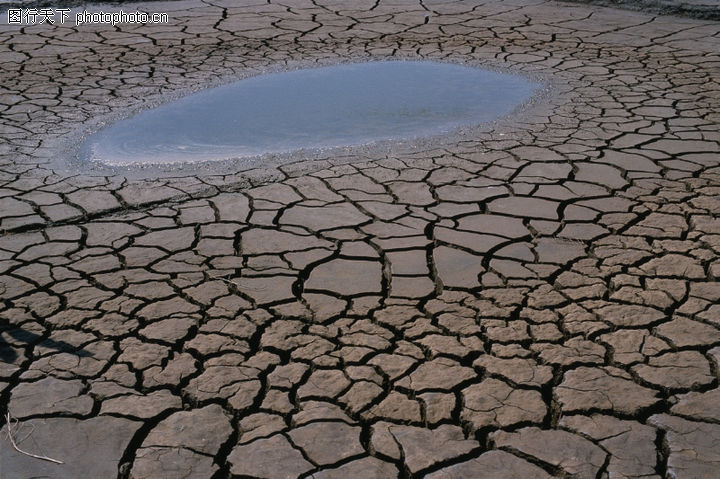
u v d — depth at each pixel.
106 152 4.91
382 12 8.54
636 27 7.96
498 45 7.36
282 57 7.04
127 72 6.59
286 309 3.16
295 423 2.54
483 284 3.33
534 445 2.44
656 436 2.47
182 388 2.71
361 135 5.18
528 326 3.03
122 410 2.61
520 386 2.70
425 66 6.75
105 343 2.95
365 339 2.96
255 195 4.24
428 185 4.34
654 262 3.49
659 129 5.15
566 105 5.69
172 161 4.76
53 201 4.17
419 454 2.41
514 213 3.99
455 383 2.72
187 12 8.55
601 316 3.09
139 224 3.90
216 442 2.46
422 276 3.40
